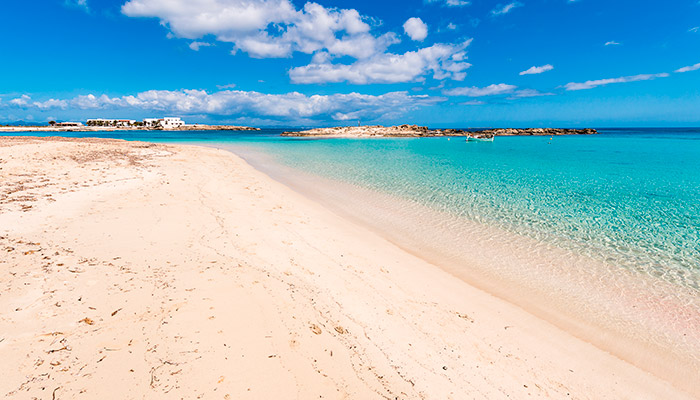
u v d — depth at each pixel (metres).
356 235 11.45
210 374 4.15
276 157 37.97
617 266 9.66
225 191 15.94
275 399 3.97
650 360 6.09
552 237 11.88
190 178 18.45
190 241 8.89
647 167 31.77
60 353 4.19
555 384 5.35
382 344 5.66
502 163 34.56
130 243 8.28
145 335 4.70
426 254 10.30
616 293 8.25
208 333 4.90
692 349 6.39
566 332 6.77
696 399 5.32
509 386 5.16
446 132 113.81
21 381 3.70
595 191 19.67
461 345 6.02
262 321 5.41
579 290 8.38
